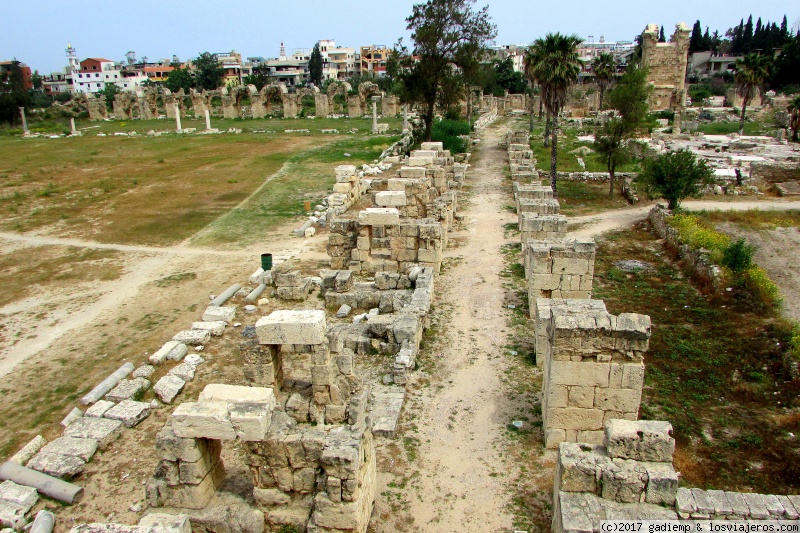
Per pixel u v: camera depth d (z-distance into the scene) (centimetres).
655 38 9581
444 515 1134
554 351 1241
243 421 1002
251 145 6975
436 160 4366
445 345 1856
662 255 2964
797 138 6300
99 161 6169
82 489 1291
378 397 1541
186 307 2386
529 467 1266
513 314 2078
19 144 7794
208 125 8881
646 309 2291
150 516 1025
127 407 1582
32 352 2034
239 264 2909
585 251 1909
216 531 1045
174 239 3394
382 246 2538
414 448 1343
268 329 1296
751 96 6775
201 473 1056
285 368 1636
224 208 4097
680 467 1322
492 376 1659
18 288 2700
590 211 3934
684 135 6706
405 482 1230
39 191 4728
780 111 7800
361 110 10631
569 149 6406
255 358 1331
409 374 1670
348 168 3950
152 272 2845
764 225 3148
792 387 1653
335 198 3766
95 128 9994
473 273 2525
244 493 1112
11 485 1285
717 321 2134
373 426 1397
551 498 1171
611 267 2803
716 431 1470
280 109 12275
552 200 2997
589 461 979
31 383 1823
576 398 1266
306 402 1366
